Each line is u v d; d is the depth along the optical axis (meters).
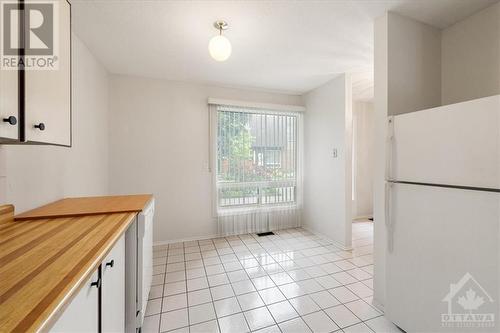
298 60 2.54
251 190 3.54
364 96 4.17
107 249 0.88
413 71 1.82
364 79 3.19
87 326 0.77
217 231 3.38
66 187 1.85
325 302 1.85
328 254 2.79
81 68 2.11
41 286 0.61
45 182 1.57
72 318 0.67
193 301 1.87
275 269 2.40
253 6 1.64
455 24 1.86
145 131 3.03
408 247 1.41
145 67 2.72
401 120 1.45
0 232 1.04
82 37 2.04
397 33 1.75
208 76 3.01
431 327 1.28
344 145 2.94
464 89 1.80
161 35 2.03
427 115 1.29
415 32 1.83
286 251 2.87
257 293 1.98
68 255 0.81
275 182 3.67
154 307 1.79
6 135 0.73
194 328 1.57
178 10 1.68
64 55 1.08
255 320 1.65
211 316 1.69
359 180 4.61
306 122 3.74
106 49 2.27
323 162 3.34
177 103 3.16
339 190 3.03
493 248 1.02
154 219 3.09
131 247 1.38
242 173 3.48
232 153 3.42
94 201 1.71
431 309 1.28
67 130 1.12
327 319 1.66
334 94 3.10
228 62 2.60
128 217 1.30
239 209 3.48
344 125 2.94
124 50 2.30
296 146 3.79
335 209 3.10
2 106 0.72
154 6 1.64
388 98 1.73
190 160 3.23
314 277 2.24
